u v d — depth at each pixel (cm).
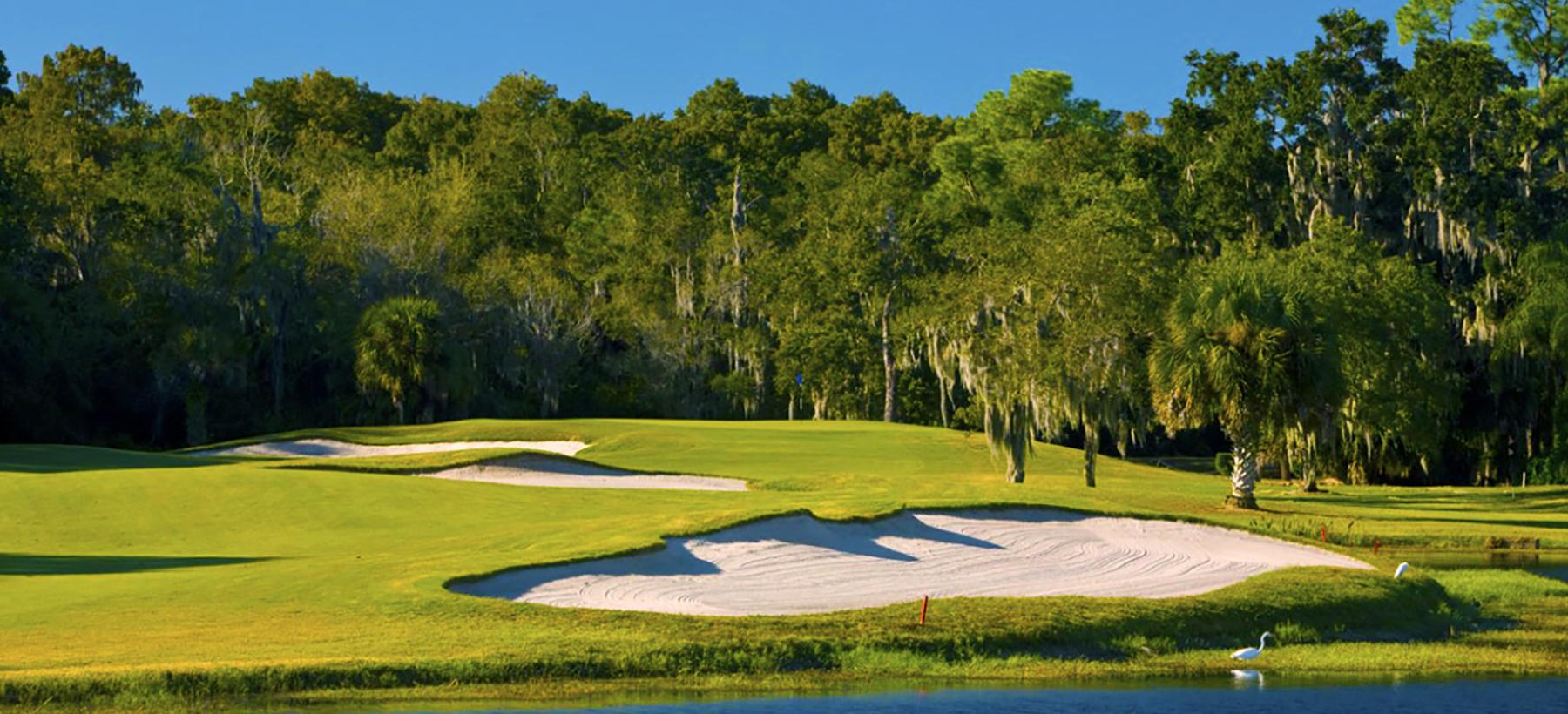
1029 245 5859
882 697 2145
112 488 4112
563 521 3822
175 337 8394
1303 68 8962
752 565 3103
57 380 8075
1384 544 4381
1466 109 8625
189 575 2825
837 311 9744
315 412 9106
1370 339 6081
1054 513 3853
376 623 2338
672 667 2241
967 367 5641
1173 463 9475
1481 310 7681
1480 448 7756
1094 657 2517
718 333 10094
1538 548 4347
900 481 5131
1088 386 5453
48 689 1883
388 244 9425
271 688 1989
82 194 8969
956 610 2652
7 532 3547
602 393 9956
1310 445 6003
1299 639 2759
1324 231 7219
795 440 6844
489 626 2353
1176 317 4944
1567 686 2362
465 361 8919
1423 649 2686
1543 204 8281
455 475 5194
